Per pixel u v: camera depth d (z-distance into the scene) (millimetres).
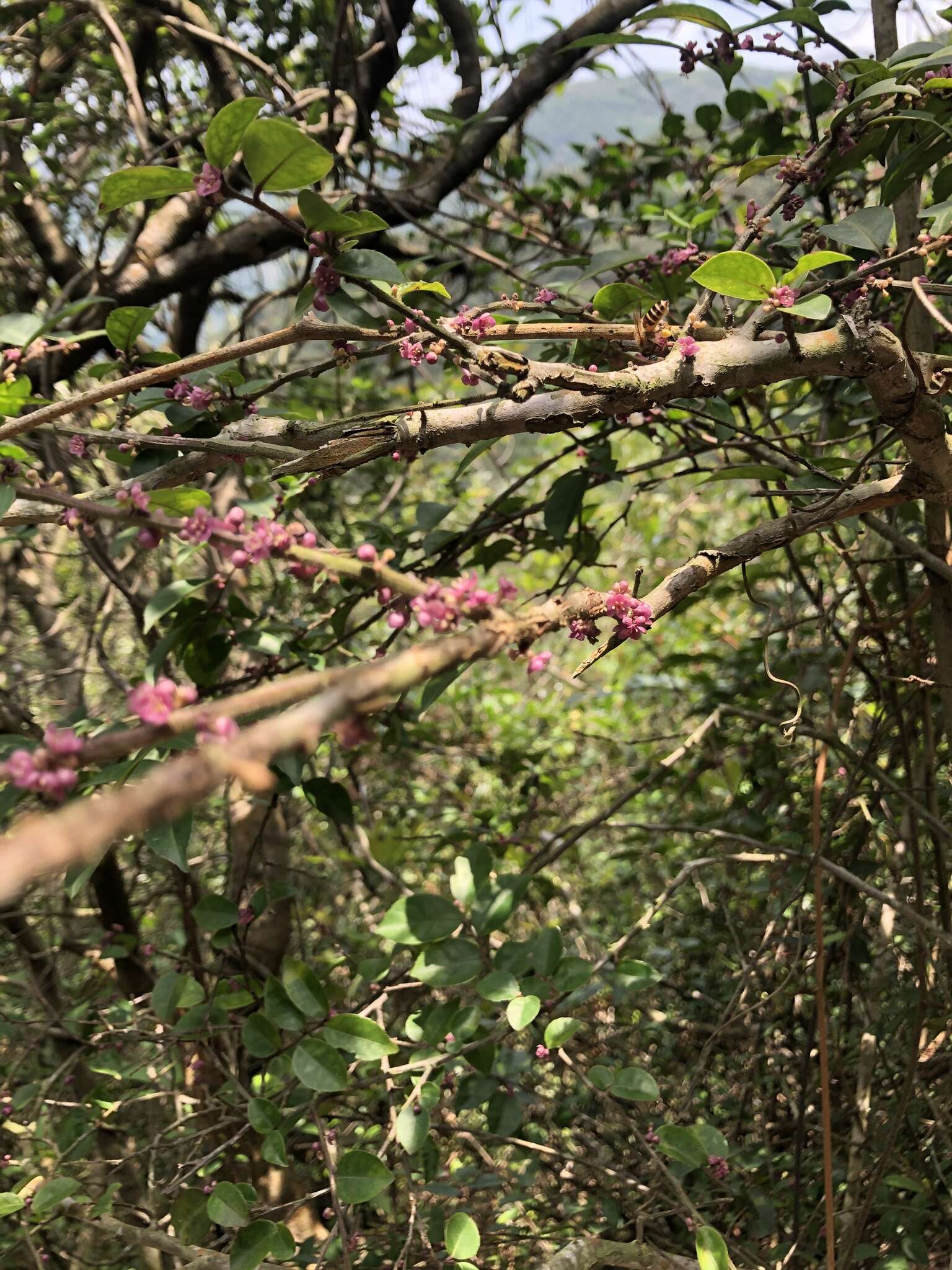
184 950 2670
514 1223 2150
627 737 4492
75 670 2961
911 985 2422
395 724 2785
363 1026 1663
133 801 444
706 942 2885
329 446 1317
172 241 2852
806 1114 2271
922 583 2574
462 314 1378
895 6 1943
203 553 2684
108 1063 2332
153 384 1303
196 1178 2254
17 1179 2174
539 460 5047
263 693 616
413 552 2486
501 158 3836
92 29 3004
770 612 3164
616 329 1360
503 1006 2273
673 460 2184
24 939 2621
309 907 3506
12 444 1467
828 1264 1631
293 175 1155
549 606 884
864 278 1368
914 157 1652
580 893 3680
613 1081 1654
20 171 2955
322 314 1436
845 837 2617
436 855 3625
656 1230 2105
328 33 3117
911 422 1375
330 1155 1653
